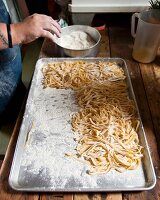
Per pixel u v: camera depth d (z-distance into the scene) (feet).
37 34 2.88
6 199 2.05
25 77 5.08
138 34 3.38
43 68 3.48
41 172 2.22
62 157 2.35
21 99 4.02
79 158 2.34
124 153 2.36
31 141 2.49
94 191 2.07
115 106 2.86
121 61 3.54
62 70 3.40
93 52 3.58
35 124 2.68
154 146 2.49
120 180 2.16
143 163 2.31
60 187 2.09
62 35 3.85
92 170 2.23
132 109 2.83
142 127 2.56
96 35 3.80
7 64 3.44
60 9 4.65
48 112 2.83
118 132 2.57
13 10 4.60
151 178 2.14
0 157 3.42
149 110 2.90
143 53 3.48
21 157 2.34
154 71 3.47
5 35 2.72
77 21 4.32
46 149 2.42
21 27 2.82
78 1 4.06
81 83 3.22
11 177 2.14
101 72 3.37
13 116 3.92
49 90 3.14
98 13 4.27
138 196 2.08
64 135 2.56
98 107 2.85
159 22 3.42
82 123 2.67
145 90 3.17
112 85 3.19
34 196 2.07
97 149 2.40
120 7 4.08
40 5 5.89
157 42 3.39
